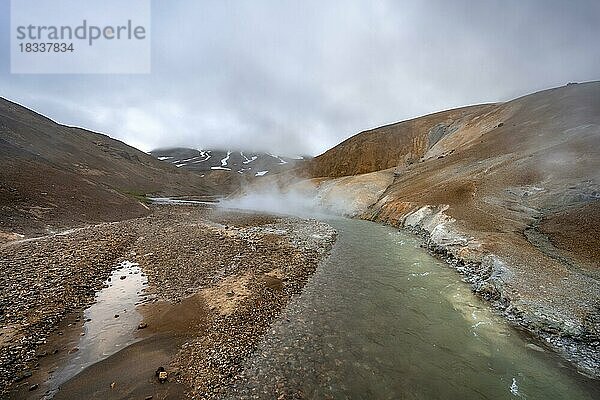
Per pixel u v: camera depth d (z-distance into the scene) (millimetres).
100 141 145625
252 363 11008
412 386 10258
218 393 9492
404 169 63969
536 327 13578
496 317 14781
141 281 17625
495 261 19719
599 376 10781
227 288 16875
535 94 65938
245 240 27766
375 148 94750
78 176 50188
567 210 26984
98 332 12531
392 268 21828
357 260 23641
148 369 10406
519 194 32562
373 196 52406
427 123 94125
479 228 26766
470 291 17797
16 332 11906
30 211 30469
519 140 47406
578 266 18984
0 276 16609
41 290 15406
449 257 23875
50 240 24641
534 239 24016
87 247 23031
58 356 10930
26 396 9086
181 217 45031
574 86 59438
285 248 25781
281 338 12711
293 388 9883
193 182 153625
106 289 16531
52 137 92500
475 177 39094
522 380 10664
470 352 12156
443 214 31891
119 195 50531
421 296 17156
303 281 18875
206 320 13617
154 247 24312
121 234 28422
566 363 11461
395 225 39625
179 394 9375
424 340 12930
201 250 23719
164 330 12789
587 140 37094
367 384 10258
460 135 70438
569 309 14234
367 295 17203
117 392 9367
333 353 11836
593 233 22016
